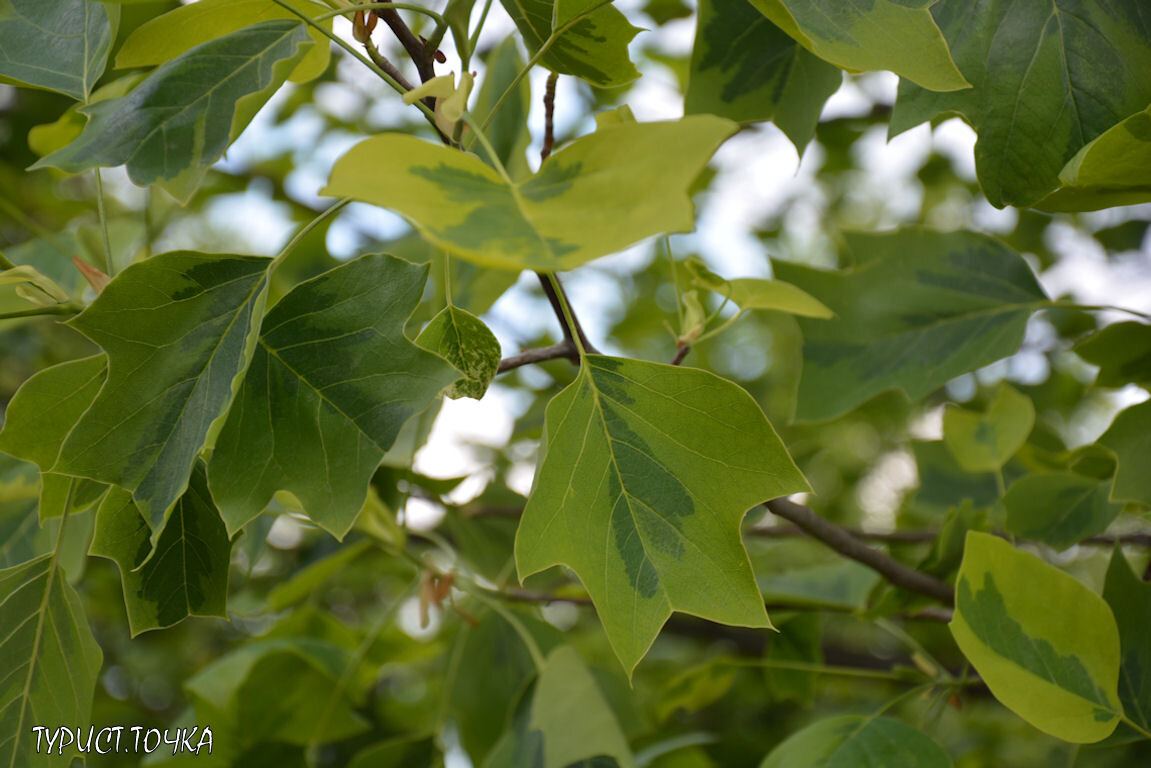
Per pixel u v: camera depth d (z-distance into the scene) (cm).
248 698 118
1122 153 77
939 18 83
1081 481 97
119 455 73
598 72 81
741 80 93
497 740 121
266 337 74
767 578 124
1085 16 81
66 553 95
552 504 74
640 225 61
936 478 121
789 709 223
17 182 184
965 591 82
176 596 78
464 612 115
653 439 75
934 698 99
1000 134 81
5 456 98
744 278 87
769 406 218
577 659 101
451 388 78
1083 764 98
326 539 132
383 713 181
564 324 83
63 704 81
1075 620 82
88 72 83
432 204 62
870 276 99
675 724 202
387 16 78
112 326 73
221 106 78
